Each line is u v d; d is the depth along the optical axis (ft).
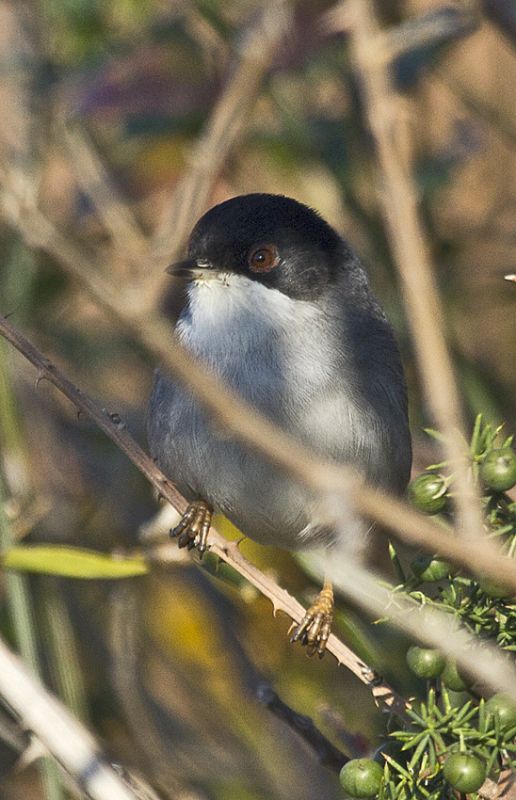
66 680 29.78
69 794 26.43
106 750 29.45
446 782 17.94
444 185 34.71
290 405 28.09
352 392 28.22
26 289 35.65
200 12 32.32
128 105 31.45
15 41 35.47
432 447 34.35
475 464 18.52
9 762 33.53
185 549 28.99
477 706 18.16
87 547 35.12
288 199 30.83
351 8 23.71
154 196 34.96
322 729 30.42
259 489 27.68
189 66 31.91
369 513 11.74
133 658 32.35
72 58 35.70
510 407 35.78
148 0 35.29
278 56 29.19
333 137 35.58
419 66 32.45
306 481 11.28
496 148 39.70
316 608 27.32
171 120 32.53
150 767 30.22
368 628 28.89
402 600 19.06
